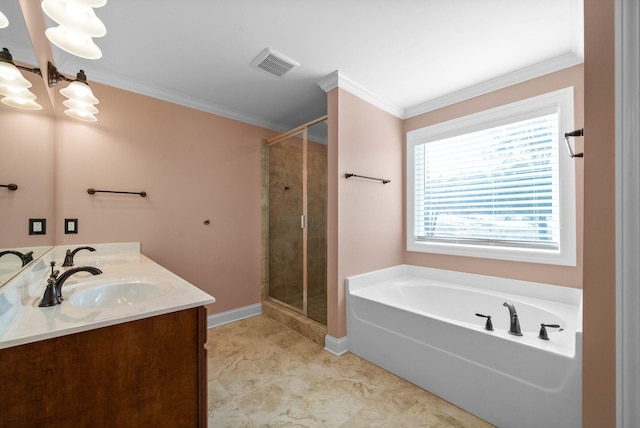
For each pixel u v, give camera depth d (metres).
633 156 0.60
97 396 0.90
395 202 2.90
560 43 1.84
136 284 1.45
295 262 2.96
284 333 2.67
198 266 2.74
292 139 3.01
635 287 0.60
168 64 2.09
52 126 1.76
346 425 1.49
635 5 0.60
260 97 2.67
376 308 2.10
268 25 1.68
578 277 1.97
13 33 1.12
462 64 2.10
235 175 3.02
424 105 2.80
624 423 0.62
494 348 1.52
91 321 0.89
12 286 1.05
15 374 0.78
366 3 1.50
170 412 1.04
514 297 2.18
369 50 1.93
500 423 1.49
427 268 2.80
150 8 1.53
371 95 2.56
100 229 2.17
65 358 0.85
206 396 1.12
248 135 3.14
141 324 0.99
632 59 0.60
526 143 2.22
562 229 2.03
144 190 2.40
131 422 0.96
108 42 1.82
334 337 2.30
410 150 2.95
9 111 1.15
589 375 0.85
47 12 1.06
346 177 2.35
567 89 2.00
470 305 2.37
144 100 2.41
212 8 1.54
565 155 2.01
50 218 1.70
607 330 0.81
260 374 1.97
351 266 2.40
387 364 2.02
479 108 2.46
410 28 1.71
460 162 2.61
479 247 2.46
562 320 1.78
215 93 2.58
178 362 1.06
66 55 1.95
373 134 2.63
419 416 1.57
